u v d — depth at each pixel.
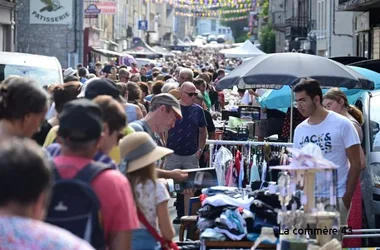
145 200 11.65
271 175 21.75
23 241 6.36
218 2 122.44
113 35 134.88
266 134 29.69
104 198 9.22
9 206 6.80
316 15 100.25
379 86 27.52
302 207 12.88
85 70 40.28
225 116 37.22
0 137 10.86
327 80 21.66
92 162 9.41
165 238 11.97
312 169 12.33
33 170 6.89
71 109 9.58
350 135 15.65
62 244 6.37
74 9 86.19
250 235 13.86
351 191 15.73
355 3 61.53
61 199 9.05
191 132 22.70
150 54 123.88
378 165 20.73
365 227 20.72
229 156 22.23
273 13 151.50
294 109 26.52
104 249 9.20
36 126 11.05
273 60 22.03
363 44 71.00
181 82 29.31
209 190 16.05
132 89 24.25
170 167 22.75
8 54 32.84
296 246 11.99
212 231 13.92
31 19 86.06
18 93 10.86
